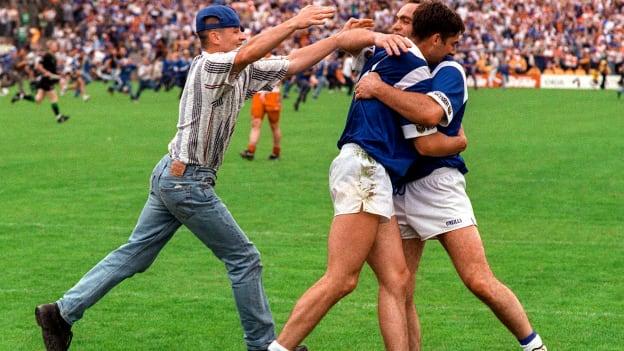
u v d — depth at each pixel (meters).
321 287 9.35
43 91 42.19
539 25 86.38
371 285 13.81
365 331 11.61
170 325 11.82
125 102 57.31
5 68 68.19
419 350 10.24
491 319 12.15
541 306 12.76
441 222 9.80
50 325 10.21
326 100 60.88
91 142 33.59
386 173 9.46
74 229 17.89
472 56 78.38
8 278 14.12
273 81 10.16
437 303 12.89
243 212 19.75
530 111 50.56
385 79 9.52
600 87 76.69
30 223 18.44
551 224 18.75
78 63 64.19
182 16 87.38
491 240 17.20
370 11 90.44
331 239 9.39
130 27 86.38
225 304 12.78
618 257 15.79
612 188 23.31
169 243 16.55
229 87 9.73
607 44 83.12
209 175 10.02
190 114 9.84
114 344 11.07
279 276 14.30
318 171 25.98
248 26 86.75
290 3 90.50
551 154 30.50
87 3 90.12
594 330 11.65
